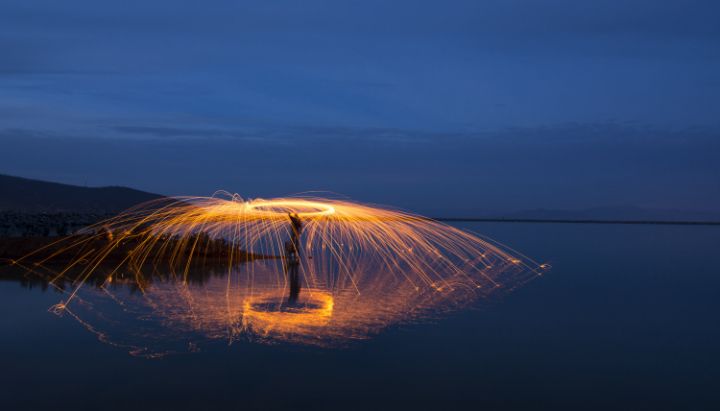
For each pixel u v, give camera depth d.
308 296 11.39
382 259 19.52
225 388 6.07
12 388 6.06
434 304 10.78
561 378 6.61
